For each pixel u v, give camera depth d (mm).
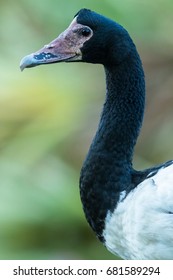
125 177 7320
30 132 11414
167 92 11516
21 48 11828
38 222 10977
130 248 7234
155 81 11547
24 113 11578
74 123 11484
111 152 7426
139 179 7254
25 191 11086
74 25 7516
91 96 11680
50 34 11688
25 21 11828
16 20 11859
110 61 7516
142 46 11492
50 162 11312
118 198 7246
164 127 11461
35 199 11031
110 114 7543
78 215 10984
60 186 11070
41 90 11547
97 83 11773
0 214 10977
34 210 10977
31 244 11008
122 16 11133
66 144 11445
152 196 7016
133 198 7121
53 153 11398
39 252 10961
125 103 7531
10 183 11125
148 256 7137
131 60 7516
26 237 11031
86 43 7473
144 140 11461
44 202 11016
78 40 7488
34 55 7453
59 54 7473
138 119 7566
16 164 11273
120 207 7203
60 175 11172
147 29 11383
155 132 11461
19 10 11812
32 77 11688
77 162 11422
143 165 11273
